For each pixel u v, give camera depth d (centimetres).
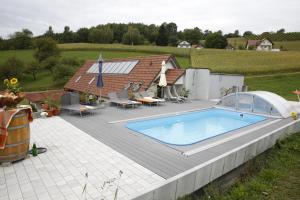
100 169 581
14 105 604
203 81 2039
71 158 642
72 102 1242
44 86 4303
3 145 554
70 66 4338
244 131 1006
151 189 463
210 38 9050
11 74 4691
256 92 1556
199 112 1456
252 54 5784
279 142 970
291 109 1465
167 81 1919
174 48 6438
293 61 5022
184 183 528
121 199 452
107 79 2236
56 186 492
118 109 1404
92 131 906
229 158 664
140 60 2177
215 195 600
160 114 1307
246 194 629
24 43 6994
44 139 791
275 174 749
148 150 729
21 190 472
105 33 8756
